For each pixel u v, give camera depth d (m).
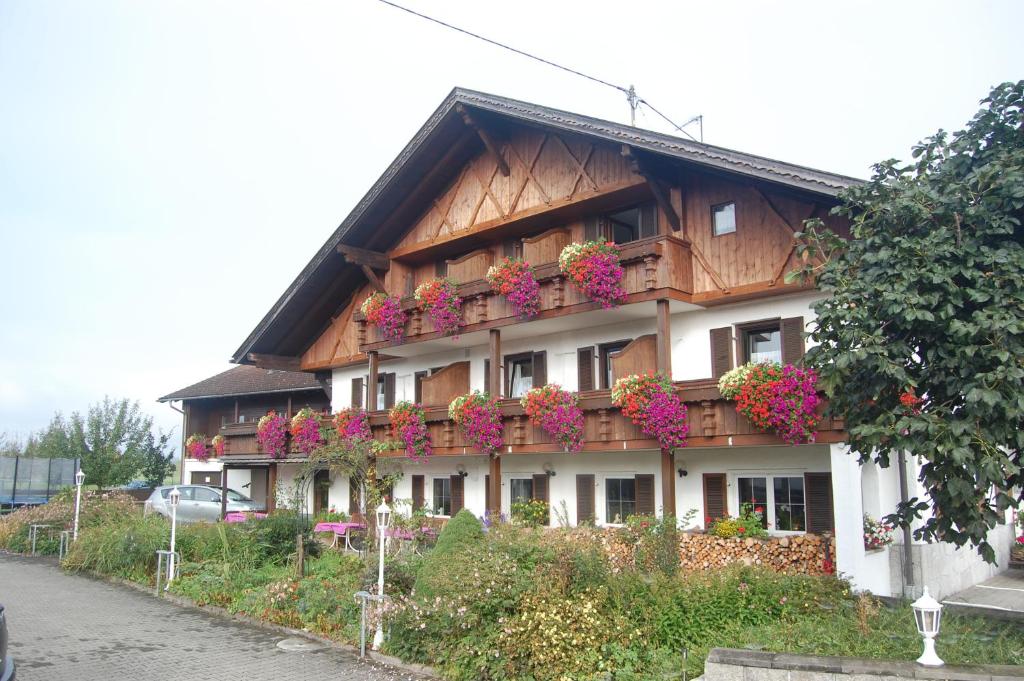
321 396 28.88
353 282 24.66
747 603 10.20
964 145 8.83
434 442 19.80
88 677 9.57
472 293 19.20
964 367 7.76
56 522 22.67
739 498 15.66
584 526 15.04
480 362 21.33
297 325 25.53
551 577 10.13
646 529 13.08
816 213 14.56
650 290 15.76
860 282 8.52
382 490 20.59
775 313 15.27
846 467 12.76
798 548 13.76
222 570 15.10
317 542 17.81
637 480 17.27
